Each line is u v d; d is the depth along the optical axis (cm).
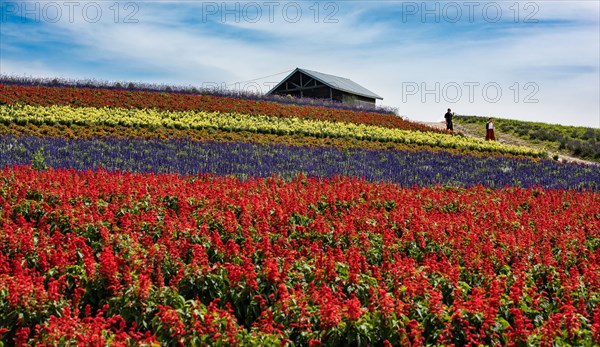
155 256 829
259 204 1201
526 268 931
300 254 928
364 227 1132
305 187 1614
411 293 745
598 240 1186
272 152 2341
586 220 1396
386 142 3053
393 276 824
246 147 2398
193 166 1872
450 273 836
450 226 1162
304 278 827
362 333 668
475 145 3206
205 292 784
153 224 1029
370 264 980
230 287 776
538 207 1536
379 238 1059
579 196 1816
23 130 2278
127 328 703
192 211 1161
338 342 665
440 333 686
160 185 1387
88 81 3753
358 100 5641
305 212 1208
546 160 3030
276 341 626
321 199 1404
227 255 908
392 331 679
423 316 721
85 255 812
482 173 2266
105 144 2144
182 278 786
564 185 2127
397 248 1019
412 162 2467
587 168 2689
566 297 806
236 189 1407
